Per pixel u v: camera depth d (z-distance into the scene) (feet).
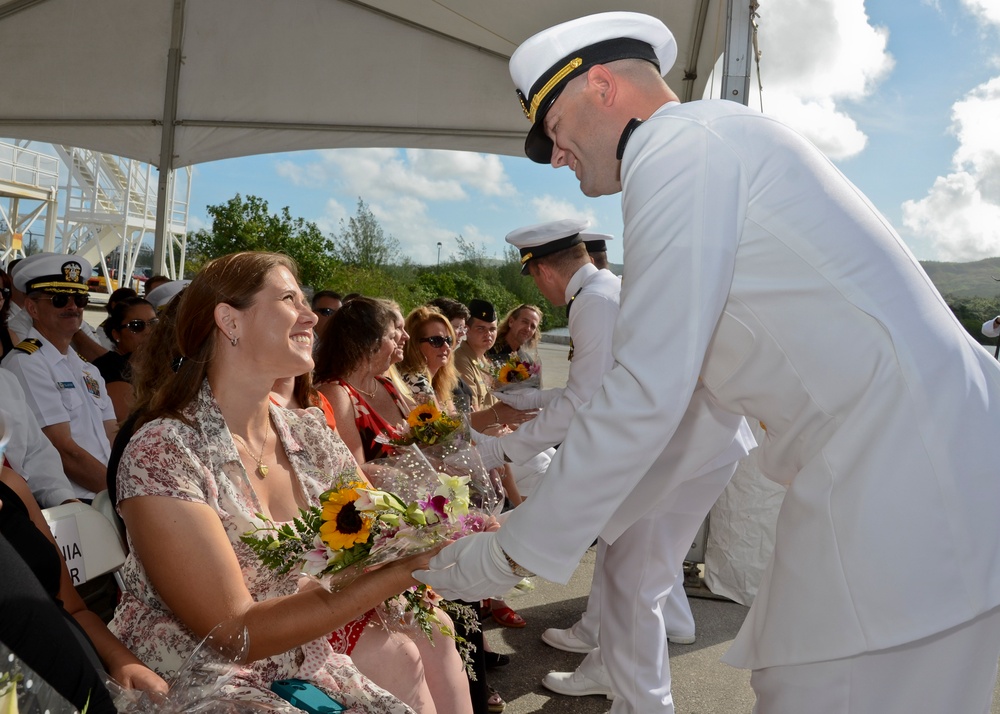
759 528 13.98
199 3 24.68
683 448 7.36
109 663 5.39
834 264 4.44
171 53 24.86
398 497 5.99
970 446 4.26
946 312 4.66
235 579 5.55
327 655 6.15
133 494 5.58
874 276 4.44
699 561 14.85
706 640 12.55
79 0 24.90
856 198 4.75
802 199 4.53
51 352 12.04
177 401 6.15
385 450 9.55
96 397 12.89
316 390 9.19
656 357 4.48
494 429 11.53
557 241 10.80
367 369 10.02
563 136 5.37
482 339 17.99
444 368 13.46
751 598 14.08
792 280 4.48
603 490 4.64
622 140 5.08
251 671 5.79
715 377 5.01
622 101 5.13
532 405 11.69
